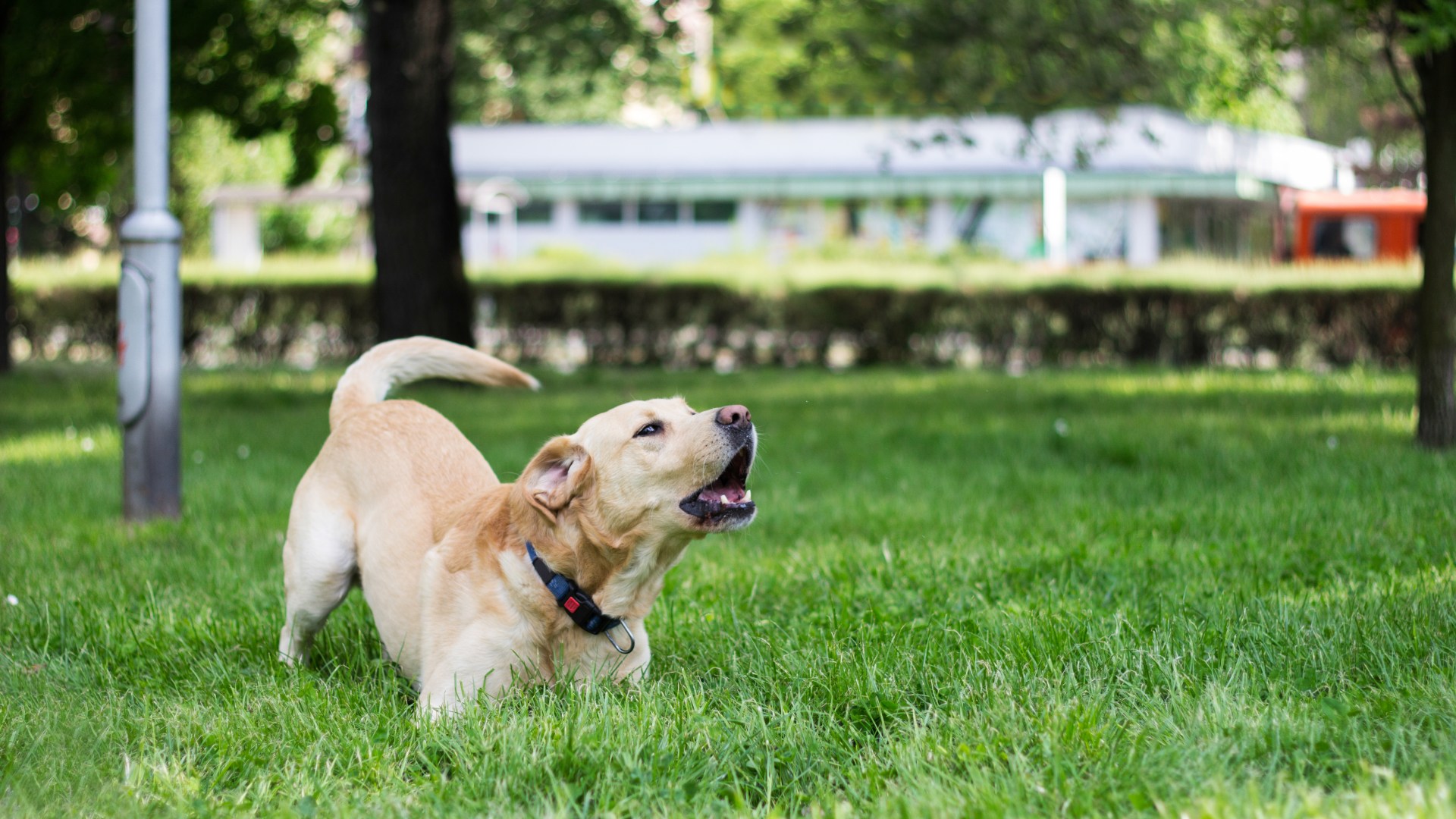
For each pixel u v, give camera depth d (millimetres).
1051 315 19438
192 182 37531
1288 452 8305
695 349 20500
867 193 33219
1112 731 3080
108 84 14344
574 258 30094
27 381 15094
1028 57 13508
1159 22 14352
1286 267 18938
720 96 37125
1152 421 10391
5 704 3598
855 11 14422
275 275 20969
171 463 6781
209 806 2939
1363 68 12664
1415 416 10227
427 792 2984
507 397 13938
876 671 3650
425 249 14406
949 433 10008
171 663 4168
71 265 21953
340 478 4316
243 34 14695
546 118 40656
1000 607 4441
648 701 3451
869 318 20047
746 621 4531
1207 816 2514
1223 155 32219
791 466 8703
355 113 31141
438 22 14320
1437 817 2416
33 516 6789
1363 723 3137
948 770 2973
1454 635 3877
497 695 3652
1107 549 5531
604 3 15891
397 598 3936
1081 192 31812
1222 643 3881
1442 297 8406
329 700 3643
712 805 2861
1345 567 4984
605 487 3639
